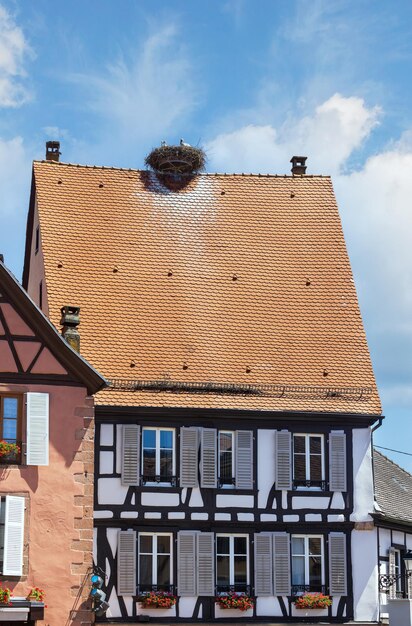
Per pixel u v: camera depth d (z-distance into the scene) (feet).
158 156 158.81
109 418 135.03
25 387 124.16
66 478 123.44
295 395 140.97
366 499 139.64
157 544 134.41
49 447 123.65
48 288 143.64
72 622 121.19
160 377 138.92
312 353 145.38
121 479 134.00
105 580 132.05
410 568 147.64
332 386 142.41
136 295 145.89
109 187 156.04
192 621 133.39
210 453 136.87
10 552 120.16
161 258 150.30
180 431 136.67
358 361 145.38
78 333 134.00
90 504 123.95
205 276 149.79
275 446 138.62
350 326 148.46
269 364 143.33
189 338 143.43
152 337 142.51
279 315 148.15
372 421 141.28
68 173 156.15
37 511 122.21
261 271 151.94
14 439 123.34
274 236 155.53
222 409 137.18
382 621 137.80
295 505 137.90
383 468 158.20
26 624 120.16
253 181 161.07
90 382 125.70
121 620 131.54
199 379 139.74
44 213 151.02
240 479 137.18
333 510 138.62
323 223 157.79
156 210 155.12
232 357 142.92
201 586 134.00
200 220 155.43
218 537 135.95
